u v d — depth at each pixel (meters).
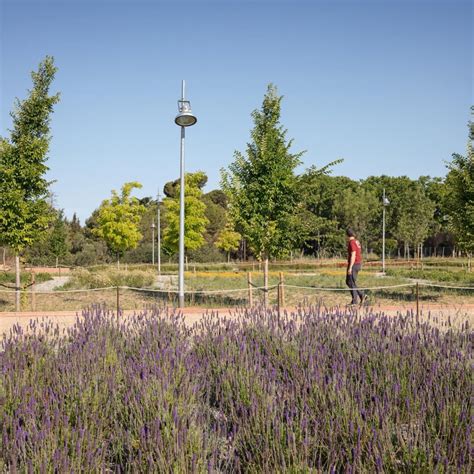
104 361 5.16
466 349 5.50
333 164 12.82
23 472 3.01
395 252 64.69
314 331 6.41
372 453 3.25
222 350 5.55
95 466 3.18
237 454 3.53
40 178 13.60
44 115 13.55
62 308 14.60
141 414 3.89
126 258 52.41
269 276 27.16
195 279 25.73
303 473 3.05
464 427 3.56
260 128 13.21
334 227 55.62
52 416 3.70
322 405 3.96
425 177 75.62
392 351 5.44
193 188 33.41
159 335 6.39
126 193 37.41
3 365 4.92
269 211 12.84
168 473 3.01
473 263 42.75
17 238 13.05
